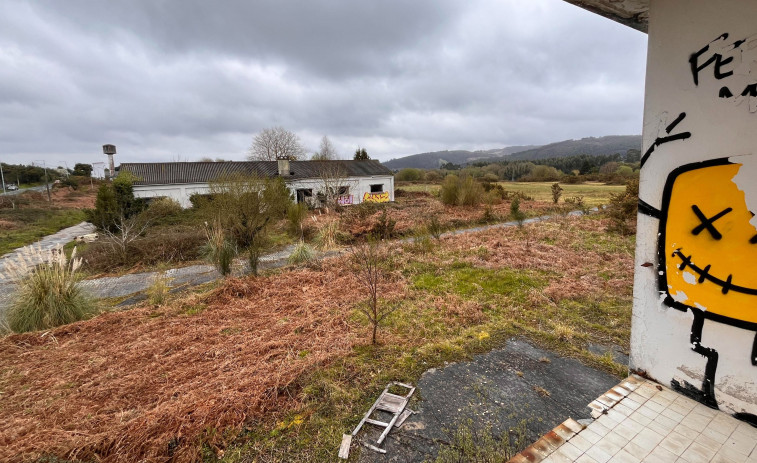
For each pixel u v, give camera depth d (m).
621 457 1.17
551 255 7.03
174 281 6.75
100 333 4.16
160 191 16.81
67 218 20.05
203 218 10.97
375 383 2.85
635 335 1.61
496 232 10.12
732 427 1.26
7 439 2.30
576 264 6.38
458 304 4.53
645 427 1.30
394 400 2.60
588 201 18.67
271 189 10.91
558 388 2.72
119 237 9.30
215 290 5.35
